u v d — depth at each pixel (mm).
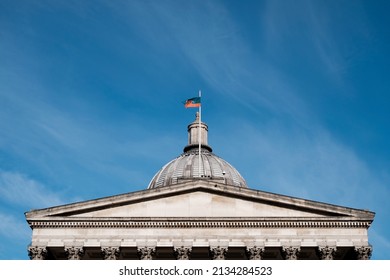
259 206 59656
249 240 57719
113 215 59156
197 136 108938
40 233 58062
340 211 58844
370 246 57500
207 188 60281
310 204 59125
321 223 58438
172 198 60125
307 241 57750
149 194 59844
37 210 58594
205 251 58594
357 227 58500
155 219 58312
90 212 59250
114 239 57844
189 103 86500
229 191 60031
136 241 57719
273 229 58312
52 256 59781
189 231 58156
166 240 57719
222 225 58281
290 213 59250
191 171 99062
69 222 58406
